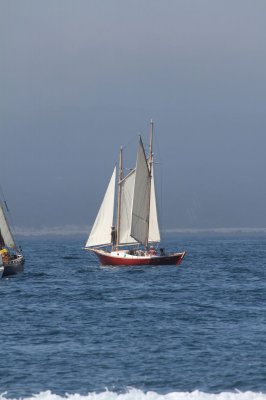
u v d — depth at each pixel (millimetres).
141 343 150000
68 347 146500
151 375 124500
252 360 133625
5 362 133500
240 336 156375
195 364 131375
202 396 108312
